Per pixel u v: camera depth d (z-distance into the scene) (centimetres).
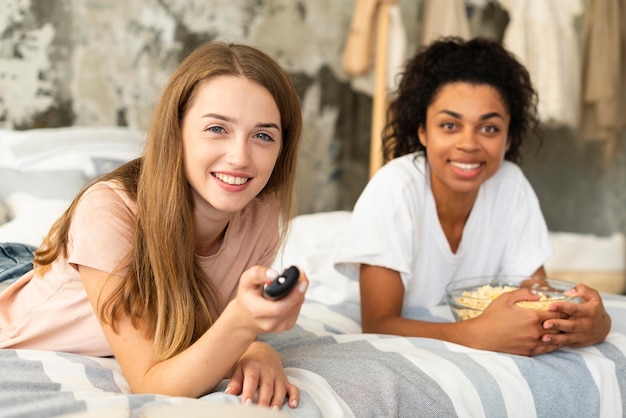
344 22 354
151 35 304
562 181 437
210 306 122
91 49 291
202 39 317
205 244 121
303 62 347
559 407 125
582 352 137
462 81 159
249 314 93
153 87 306
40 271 121
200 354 97
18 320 121
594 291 140
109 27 295
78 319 118
